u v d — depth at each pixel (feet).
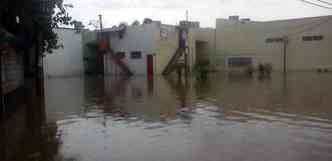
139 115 32.24
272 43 120.57
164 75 113.80
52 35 69.10
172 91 55.57
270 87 58.34
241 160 17.51
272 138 22.08
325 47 109.50
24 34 58.90
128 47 122.42
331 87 55.06
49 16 60.18
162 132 24.53
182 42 123.95
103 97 48.83
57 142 22.35
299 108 34.37
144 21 124.77
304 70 113.91
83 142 22.17
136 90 58.90
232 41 129.59
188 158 18.10
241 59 127.65
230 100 42.04
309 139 21.70
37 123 29.25
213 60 134.21
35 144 21.94
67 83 81.82
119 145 21.15
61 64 122.11
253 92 50.75
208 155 18.52
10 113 34.96
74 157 18.86
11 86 55.21
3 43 40.73
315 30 111.34
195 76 104.22
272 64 120.57
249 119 29.09
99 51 129.18
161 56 117.60
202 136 22.98
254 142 21.11
